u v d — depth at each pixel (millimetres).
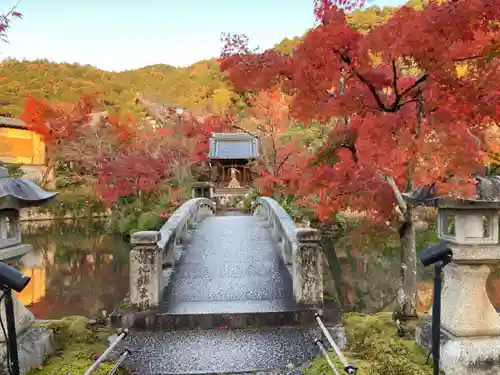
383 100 6770
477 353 4008
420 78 6020
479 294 4191
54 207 33938
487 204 4000
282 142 21328
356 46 5984
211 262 8938
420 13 5426
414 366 4270
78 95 50719
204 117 34188
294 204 17469
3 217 4324
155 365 4812
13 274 3051
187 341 5441
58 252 22250
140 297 6094
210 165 30609
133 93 52875
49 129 33656
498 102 5734
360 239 11117
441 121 5883
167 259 8523
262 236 11688
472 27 5199
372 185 6703
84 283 16125
